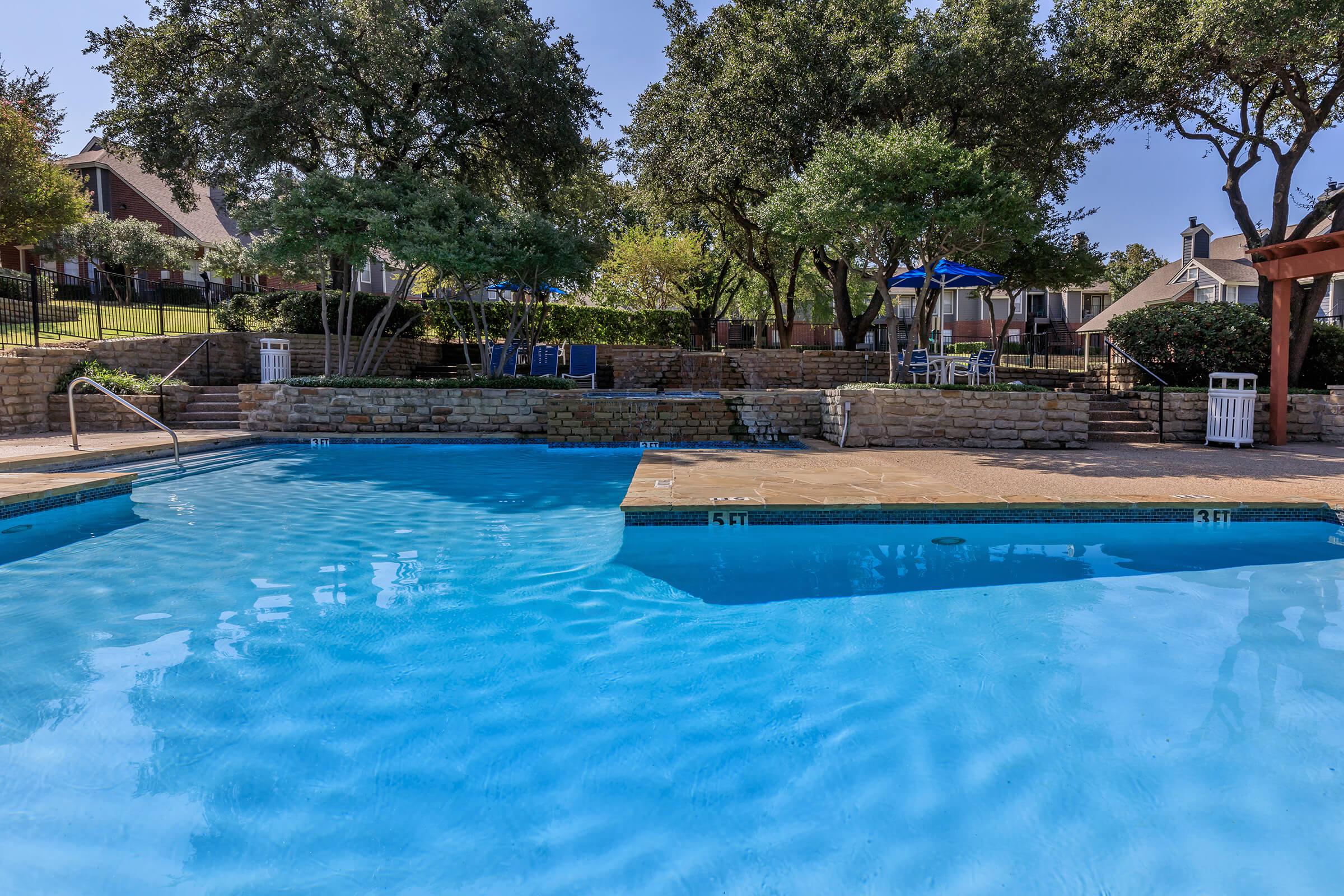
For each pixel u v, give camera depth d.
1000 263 17.45
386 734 2.79
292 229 11.79
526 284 13.56
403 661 3.46
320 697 3.08
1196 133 14.10
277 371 13.02
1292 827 2.19
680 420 11.20
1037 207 15.93
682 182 17.36
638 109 18.28
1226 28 10.80
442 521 6.23
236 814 2.26
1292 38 10.23
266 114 13.79
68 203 20.33
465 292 13.80
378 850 2.10
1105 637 3.73
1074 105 14.45
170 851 2.08
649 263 24.84
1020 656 3.52
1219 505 5.81
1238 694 3.10
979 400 9.93
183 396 12.36
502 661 3.46
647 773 2.53
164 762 2.56
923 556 5.12
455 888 1.94
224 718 2.89
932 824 2.23
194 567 4.90
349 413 11.80
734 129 14.84
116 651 3.53
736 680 3.29
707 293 28.45
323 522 6.18
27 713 2.89
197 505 6.91
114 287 17.92
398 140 14.83
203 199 34.34
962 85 13.50
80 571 4.79
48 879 1.94
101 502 6.68
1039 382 17.06
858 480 6.70
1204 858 2.05
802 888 1.95
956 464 8.09
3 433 10.17
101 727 2.80
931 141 9.60
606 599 4.30
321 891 1.92
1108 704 3.02
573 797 2.39
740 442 11.16
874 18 13.94
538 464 9.52
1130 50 13.32
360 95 14.48
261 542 5.57
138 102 14.87
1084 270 17.52
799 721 2.91
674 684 3.25
